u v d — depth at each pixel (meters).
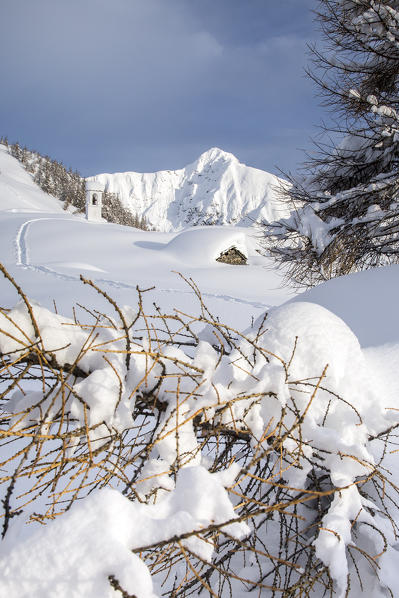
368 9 6.60
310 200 8.38
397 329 3.56
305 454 1.93
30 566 1.18
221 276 22.77
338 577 1.65
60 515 1.35
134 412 1.92
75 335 1.72
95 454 1.54
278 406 1.94
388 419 2.17
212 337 2.59
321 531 1.75
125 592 1.13
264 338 2.37
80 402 1.60
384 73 7.32
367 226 7.45
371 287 4.20
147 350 1.86
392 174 7.14
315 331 2.33
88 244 31.08
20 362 1.62
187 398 1.71
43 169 131.75
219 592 1.92
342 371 2.23
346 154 8.02
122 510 1.29
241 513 1.98
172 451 1.70
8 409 1.83
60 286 17.09
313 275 8.70
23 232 35.16
